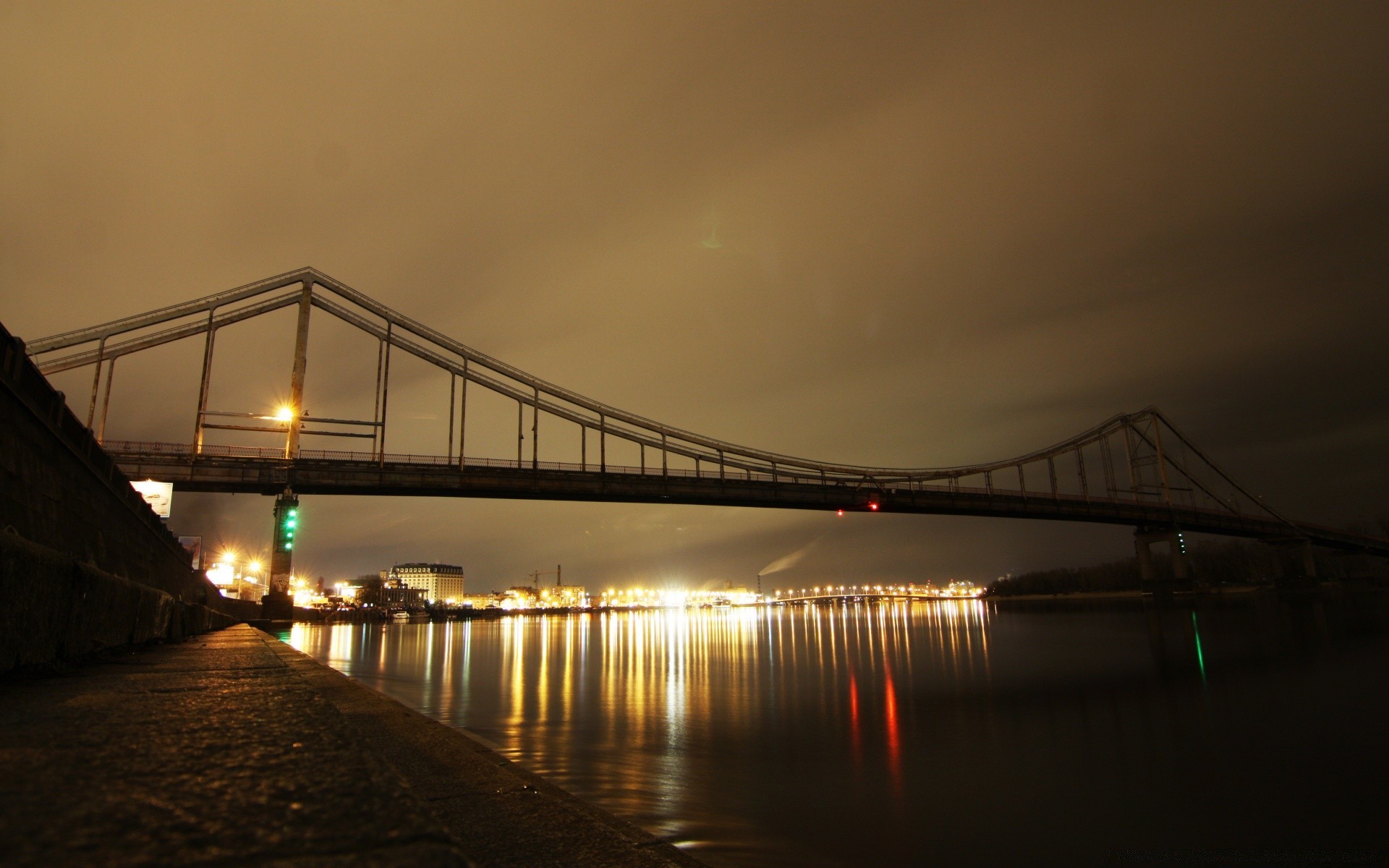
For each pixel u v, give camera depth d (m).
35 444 9.23
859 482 92.75
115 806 1.58
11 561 6.09
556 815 5.85
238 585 88.19
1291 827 15.84
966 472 101.06
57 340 61.88
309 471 64.56
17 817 1.46
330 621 152.00
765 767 19.55
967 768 20.61
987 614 168.50
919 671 45.84
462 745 8.27
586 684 38.41
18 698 3.91
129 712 3.21
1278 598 132.62
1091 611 141.12
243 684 4.86
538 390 79.69
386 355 72.56
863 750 22.44
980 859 13.41
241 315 67.69
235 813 1.53
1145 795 18.16
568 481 75.69
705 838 13.23
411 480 68.69
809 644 75.38
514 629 140.75
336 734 2.60
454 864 1.14
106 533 12.92
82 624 8.20
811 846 13.12
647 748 21.38
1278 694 34.62
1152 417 126.62
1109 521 113.19
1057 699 34.06
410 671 43.53
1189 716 29.98
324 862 1.14
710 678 42.03
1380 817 16.33
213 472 61.97
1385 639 56.00
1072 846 14.48
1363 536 141.88
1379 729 26.16
